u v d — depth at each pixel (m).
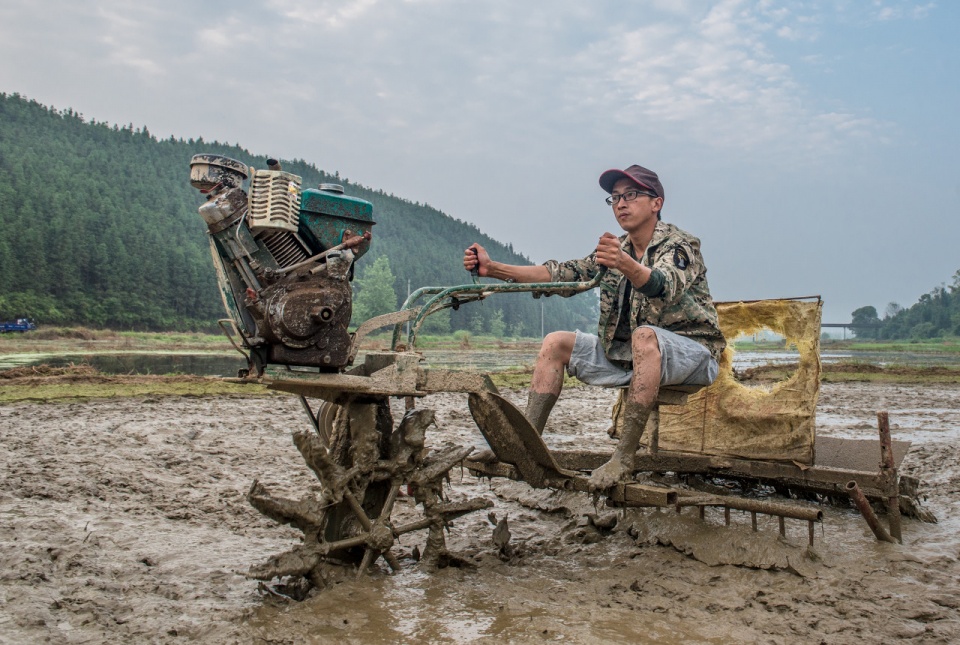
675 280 3.90
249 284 3.06
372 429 3.45
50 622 2.96
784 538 3.96
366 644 2.81
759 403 4.97
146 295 100.19
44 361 24.70
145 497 5.07
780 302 4.96
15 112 174.00
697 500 3.84
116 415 8.66
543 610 3.19
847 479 4.47
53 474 5.50
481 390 3.66
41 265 90.25
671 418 5.35
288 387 3.20
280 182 3.03
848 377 18.75
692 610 3.26
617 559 3.97
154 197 146.12
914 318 159.75
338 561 3.53
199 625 2.94
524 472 4.02
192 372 19.80
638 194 4.31
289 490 5.45
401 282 142.62
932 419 10.56
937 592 3.53
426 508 3.66
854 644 2.94
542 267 4.62
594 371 4.38
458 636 2.90
